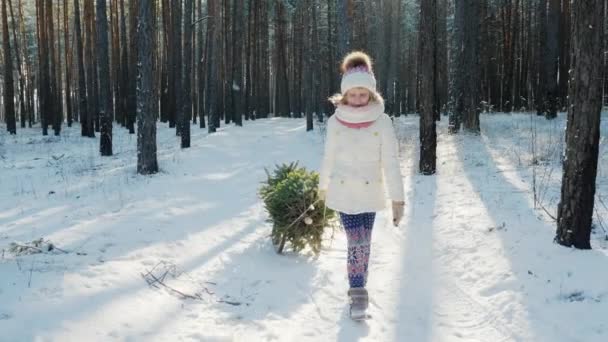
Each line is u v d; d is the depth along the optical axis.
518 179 9.30
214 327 3.82
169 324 3.79
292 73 53.88
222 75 37.56
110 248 5.54
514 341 3.64
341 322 4.04
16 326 3.38
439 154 13.76
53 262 4.82
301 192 5.54
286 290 4.66
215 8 24.64
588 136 4.93
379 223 7.23
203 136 23.47
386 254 5.82
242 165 14.21
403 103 52.34
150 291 4.34
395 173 4.07
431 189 9.24
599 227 5.85
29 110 41.03
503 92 31.97
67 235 6.05
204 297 4.40
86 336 3.42
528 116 22.94
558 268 4.63
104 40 17.44
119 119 35.62
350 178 4.18
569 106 5.05
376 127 4.13
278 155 16.53
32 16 50.72
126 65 32.88
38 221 7.13
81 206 8.27
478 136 16.75
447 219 6.97
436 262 5.43
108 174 12.63
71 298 3.94
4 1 27.97
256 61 39.97
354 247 4.19
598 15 4.79
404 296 4.57
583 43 4.87
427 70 10.75
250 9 38.09
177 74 23.17
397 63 43.47
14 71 50.03
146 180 11.38
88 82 26.83
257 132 24.53
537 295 4.21
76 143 23.58
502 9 31.98
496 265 4.98
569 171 5.07
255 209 8.30
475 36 18.02
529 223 6.12
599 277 4.32
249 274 5.04
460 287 4.69
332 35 40.31
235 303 4.32
